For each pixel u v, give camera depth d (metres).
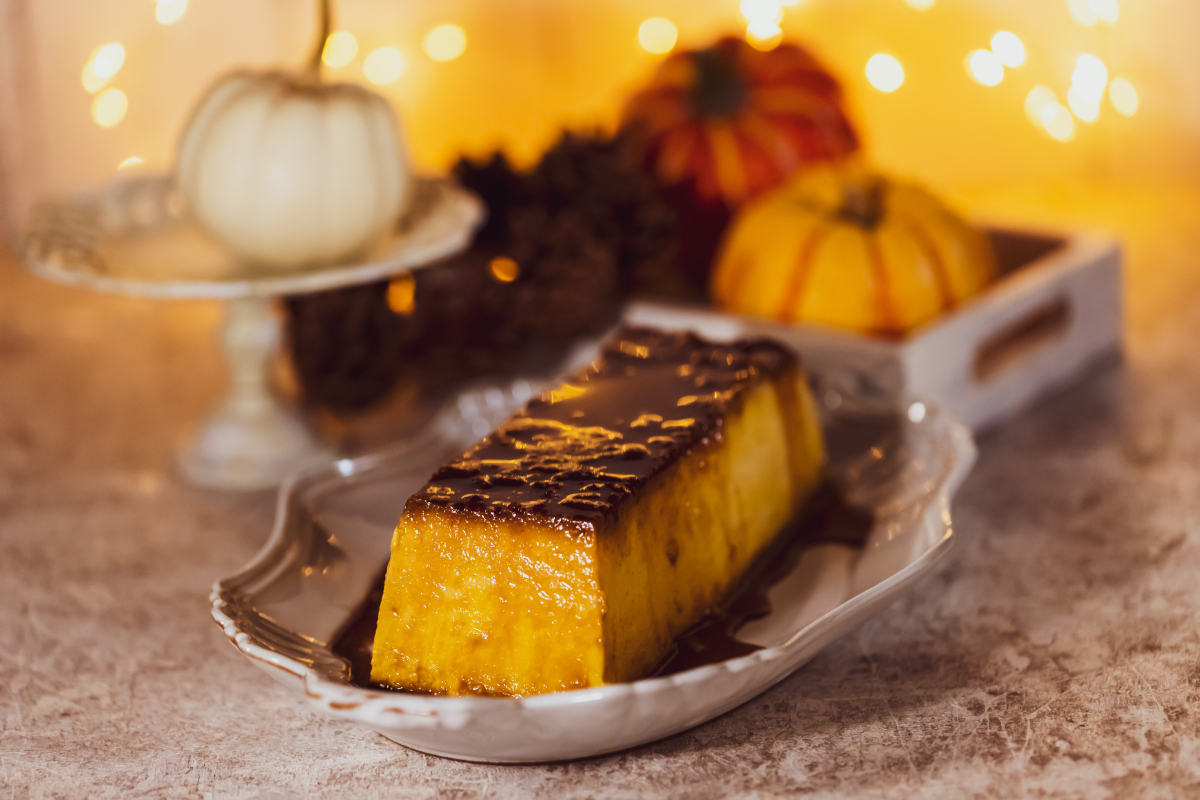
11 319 1.49
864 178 1.23
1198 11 1.56
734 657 0.99
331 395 1.25
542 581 0.95
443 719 0.91
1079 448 1.20
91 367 1.40
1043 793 0.95
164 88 1.64
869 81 1.62
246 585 1.01
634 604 0.97
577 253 1.23
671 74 1.34
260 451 1.22
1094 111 1.53
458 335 1.23
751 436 1.05
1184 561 1.08
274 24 1.61
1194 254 1.46
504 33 1.64
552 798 0.96
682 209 1.32
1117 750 0.96
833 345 1.17
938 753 0.97
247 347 1.22
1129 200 1.62
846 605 0.95
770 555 1.06
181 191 1.18
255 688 1.04
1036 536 1.11
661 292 1.33
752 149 1.31
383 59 1.63
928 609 1.06
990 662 1.02
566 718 0.92
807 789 0.96
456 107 1.68
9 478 1.23
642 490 0.97
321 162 1.15
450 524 0.96
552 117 1.70
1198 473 1.16
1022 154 1.71
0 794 0.98
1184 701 0.99
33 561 1.15
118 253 1.21
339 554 1.05
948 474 1.06
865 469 1.11
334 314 1.23
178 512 1.19
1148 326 1.35
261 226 1.15
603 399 1.04
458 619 0.96
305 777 0.98
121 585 1.12
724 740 0.98
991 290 1.22
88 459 1.26
